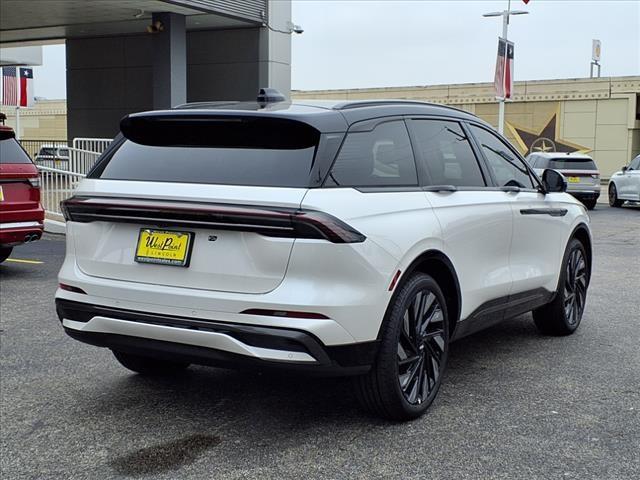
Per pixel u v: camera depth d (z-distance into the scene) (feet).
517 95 134.21
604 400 16.21
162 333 13.51
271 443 13.87
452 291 16.07
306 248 12.76
